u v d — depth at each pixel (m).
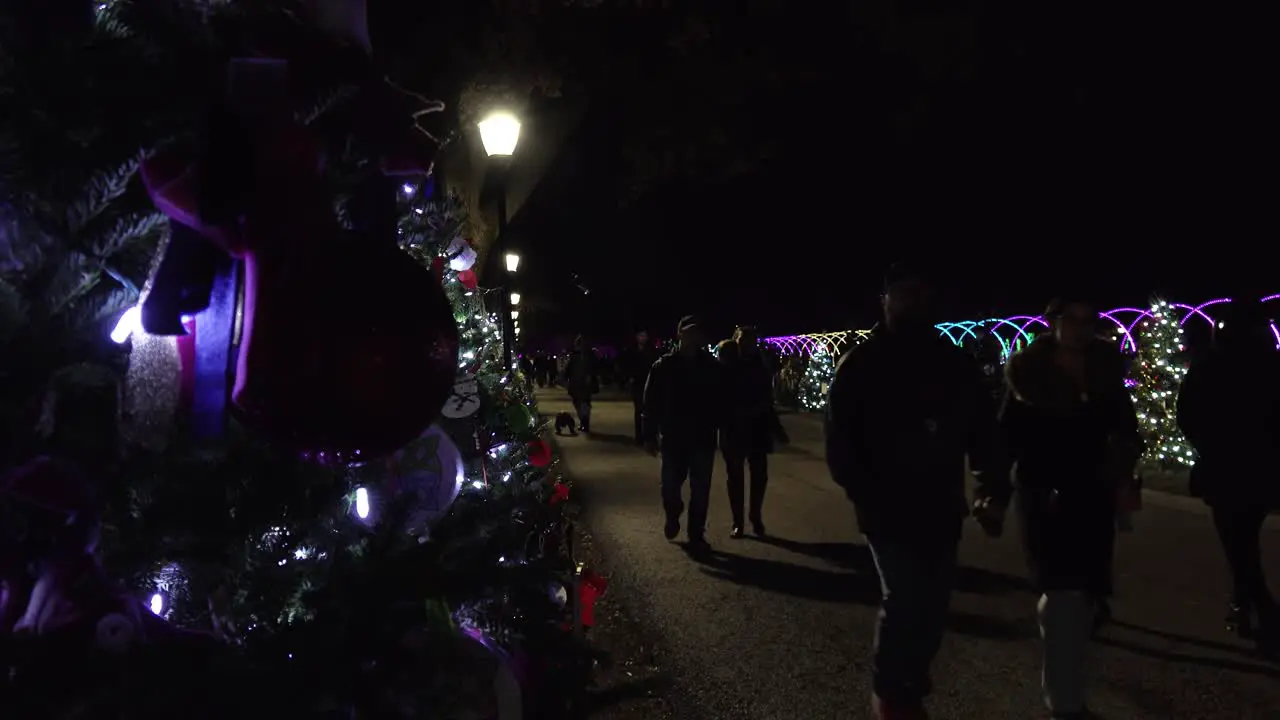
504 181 10.17
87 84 1.79
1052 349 4.39
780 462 15.28
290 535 1.83
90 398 1.76
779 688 5.09
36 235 1.73
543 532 3.09
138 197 1.93
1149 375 12.89
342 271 1.63
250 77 1.70
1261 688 4.96
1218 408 5.49
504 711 2.03
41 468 1.61
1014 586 7.02
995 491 3.91
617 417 26.16
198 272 1.69
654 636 6.00
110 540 1.76
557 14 9.03
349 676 1.59
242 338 1.64
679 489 8.79
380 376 1.61
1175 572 7.33
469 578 1.82
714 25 11.02
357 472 2.03
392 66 5.91
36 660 1.47
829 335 27.78
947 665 5.43
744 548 8.70
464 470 3.03
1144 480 11.73
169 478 1.70
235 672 1.52
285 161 1.67
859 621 6.33
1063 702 4.25
